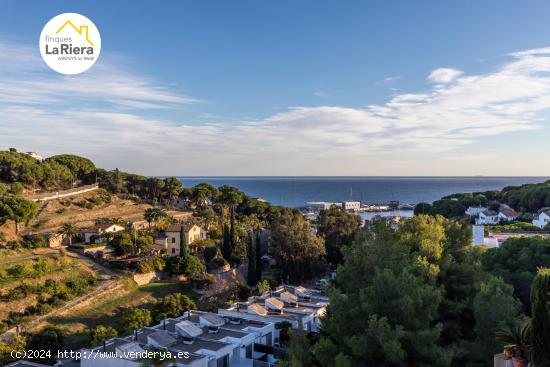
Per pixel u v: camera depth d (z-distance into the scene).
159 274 83.44
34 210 88.69
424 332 22.97
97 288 71.38
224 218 124.81
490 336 25.16
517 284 38.44
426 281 29.88
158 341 39.03
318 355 24.06
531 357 14.59
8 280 64.38
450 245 37.84
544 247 41.81
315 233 106.69
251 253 79.81
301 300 61.91
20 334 53.47
